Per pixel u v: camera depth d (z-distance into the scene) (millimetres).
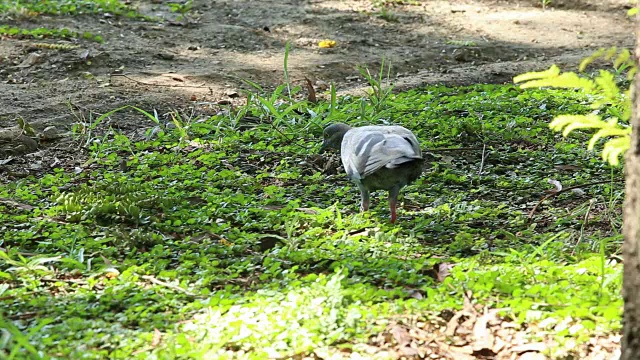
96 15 18547
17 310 6445
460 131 12000
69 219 8617
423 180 10234
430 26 20797
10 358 5281
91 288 6871
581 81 5020
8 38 16266
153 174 10266
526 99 13867
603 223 8656
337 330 5789
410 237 8031
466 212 8953
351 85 16016
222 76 15516
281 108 13352
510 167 10727
